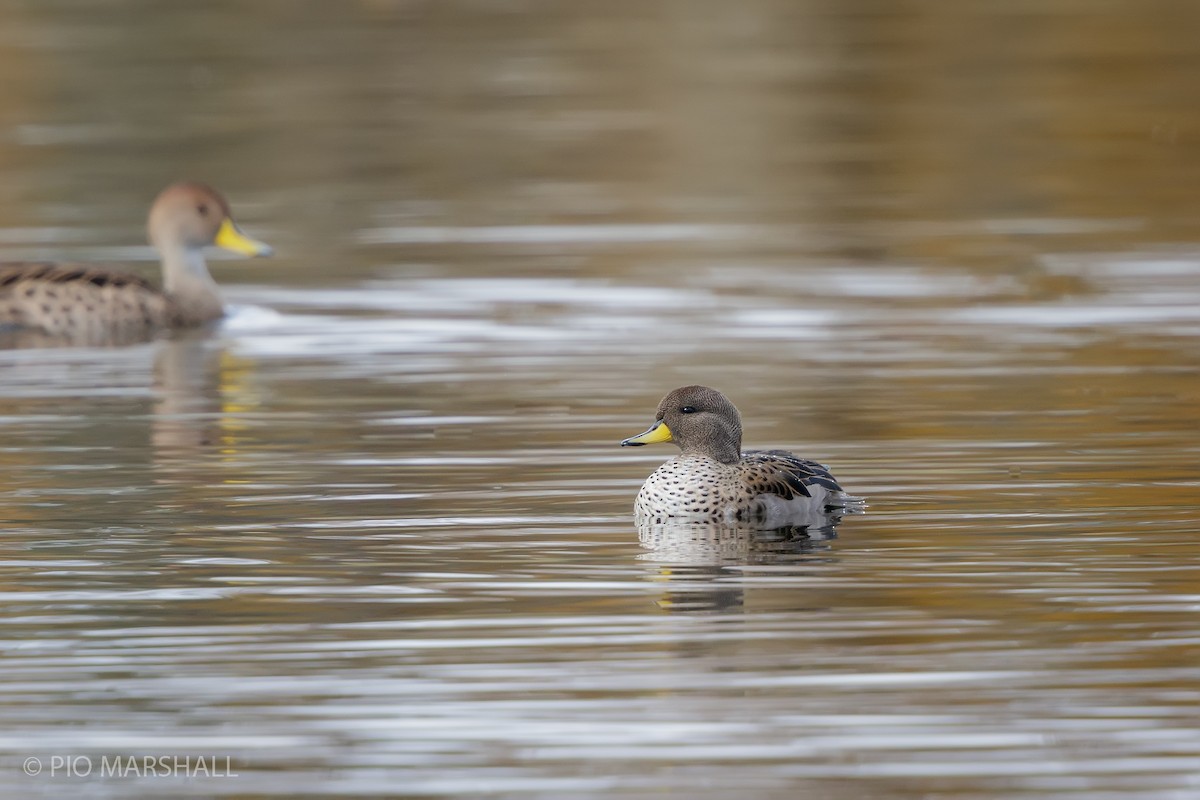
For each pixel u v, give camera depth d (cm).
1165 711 958
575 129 3225
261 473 1472
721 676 1011
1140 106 3312
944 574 1181
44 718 969
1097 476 1421
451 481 1442
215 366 1928
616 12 4300
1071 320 2039
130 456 1535
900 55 3769
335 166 3000
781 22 4147
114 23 4094
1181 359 1847
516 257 2433
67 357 2000
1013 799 871
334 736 944
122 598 1152
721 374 1820
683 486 1323
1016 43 3869
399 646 1063
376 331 2070
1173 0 4272
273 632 1087
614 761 912
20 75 3616
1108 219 2584
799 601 1131
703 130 3200
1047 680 998
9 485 1442
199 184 2205
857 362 1866
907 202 2720
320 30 4100
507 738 938
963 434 1566
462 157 3048
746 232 2555
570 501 1384
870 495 1387
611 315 2116
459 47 3912
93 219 2697
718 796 875
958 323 2039
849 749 923
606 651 1051
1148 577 1166
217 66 3731
